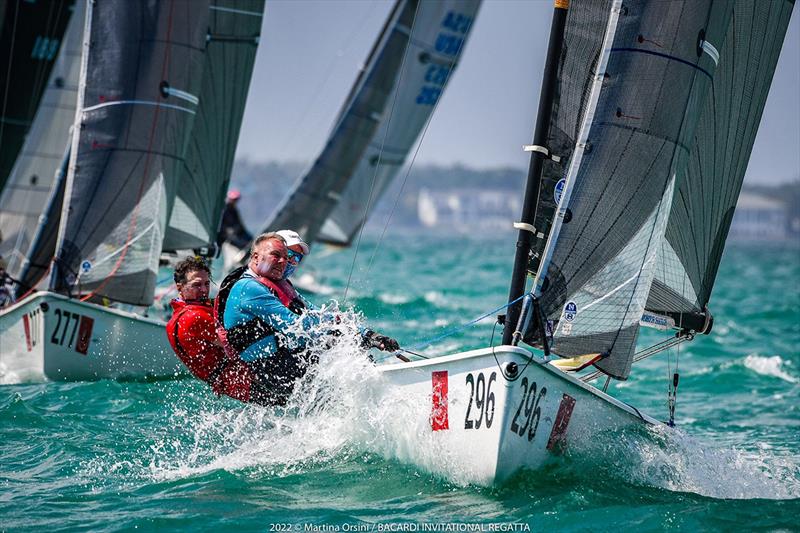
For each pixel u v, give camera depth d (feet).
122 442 70.18
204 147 113.60
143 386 90.12
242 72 114.62
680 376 113.70
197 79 101.65
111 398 84.28
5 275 104.06
